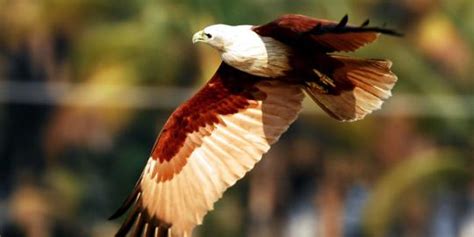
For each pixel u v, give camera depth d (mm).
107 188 29734
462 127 27891
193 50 27156
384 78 10414
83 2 29219
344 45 10258
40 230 30406
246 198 29219
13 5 30328
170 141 10883
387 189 27953
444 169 27859
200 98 10891
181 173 10820
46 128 30906
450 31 28938
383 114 28000
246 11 25875
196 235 28234
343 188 29500
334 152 28922
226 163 10781
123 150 29484
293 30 10242
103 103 28500
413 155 28188
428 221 28781
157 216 10758
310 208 29875
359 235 29828
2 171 31344
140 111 28281
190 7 26500
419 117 27922
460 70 28719
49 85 30516
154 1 27109
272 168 29312
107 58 27969
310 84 10586
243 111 10836
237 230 28859
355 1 27875
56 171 30281
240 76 10758
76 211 29953
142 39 27281
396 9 28781
